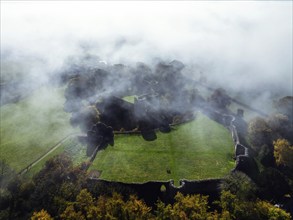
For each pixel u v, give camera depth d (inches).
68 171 3693.4
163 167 3855.8
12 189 3715.6
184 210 3186.5
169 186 3506.4
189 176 3698.3
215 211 3250.5
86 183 3570.4
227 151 4178.2
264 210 3257.9
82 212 3238.2
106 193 3442.4
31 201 3499.0
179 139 4443.9
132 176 3698.3
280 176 3791.8
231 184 3543.3
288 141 4407.0
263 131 4424.2
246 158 3927.2
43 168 3924.7
